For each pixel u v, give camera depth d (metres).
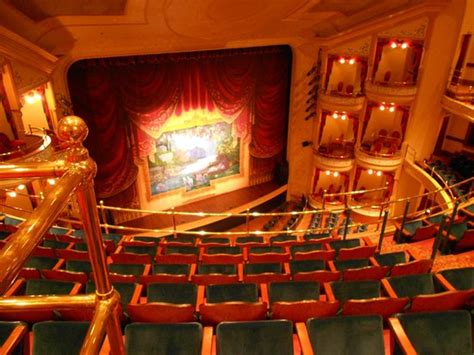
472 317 3.77
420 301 3.70
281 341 3.22
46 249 5.98
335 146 15.89
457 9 11.73
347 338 3.25
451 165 13.37
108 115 11.95
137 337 3.25
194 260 6.26
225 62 13.35
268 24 12.14
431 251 6.18
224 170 15.74
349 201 15.90
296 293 4.42
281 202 17.05
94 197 1.14
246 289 4.39
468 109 11.66
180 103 13.46
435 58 12.54
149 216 14.78
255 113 15.01
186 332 3.28
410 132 13.81
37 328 3.18
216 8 9.82
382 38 13.03
